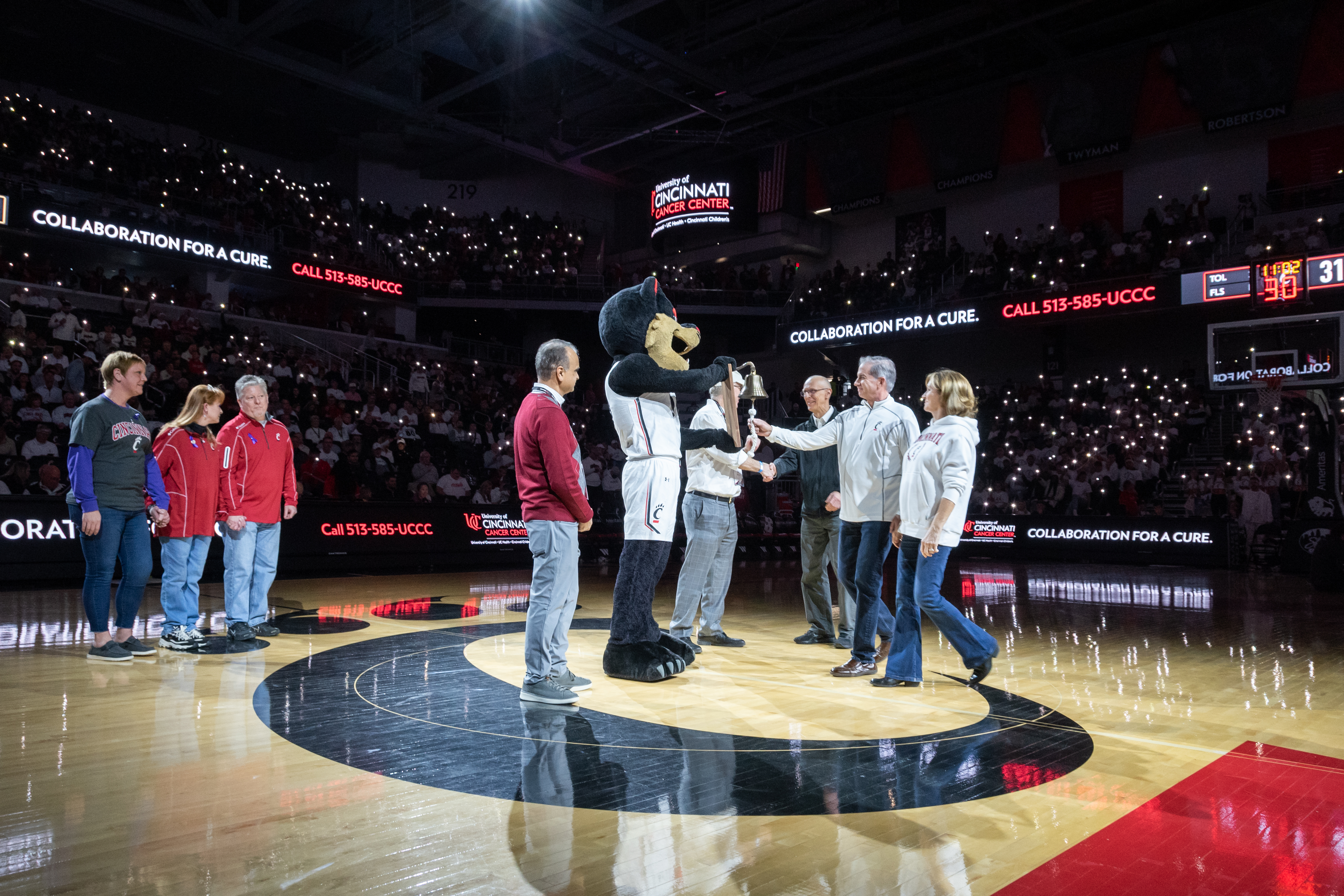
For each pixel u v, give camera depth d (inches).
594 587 406.6
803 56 764.0
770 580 457.4
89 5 678.5
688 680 185.5
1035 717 155.4
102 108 856.3
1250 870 90.5
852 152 921.5
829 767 123.3
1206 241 689.0
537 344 1014.4
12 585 360.2
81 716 145.9
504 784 114.2
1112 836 99.3
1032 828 101.6
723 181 943.7
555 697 159.3
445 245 940.0
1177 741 140.9
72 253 728.3
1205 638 260.2
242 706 154.8
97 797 106.7
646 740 136.0
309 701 159.3
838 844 95.7
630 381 185.3
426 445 652.1
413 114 851.4
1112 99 759.7
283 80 844.0
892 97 892.0
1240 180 738.2
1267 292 575.8
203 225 713.0
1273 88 686.5
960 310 762.2
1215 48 705.6
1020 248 803.4
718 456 215.6
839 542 214.2
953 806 108.4
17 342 525.3
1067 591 411.2
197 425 216.4
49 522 369.7
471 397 765.3
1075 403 735.7
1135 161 791.1
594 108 913.5
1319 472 538.9
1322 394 532.7
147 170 772.0
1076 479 663.8
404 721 145.9
